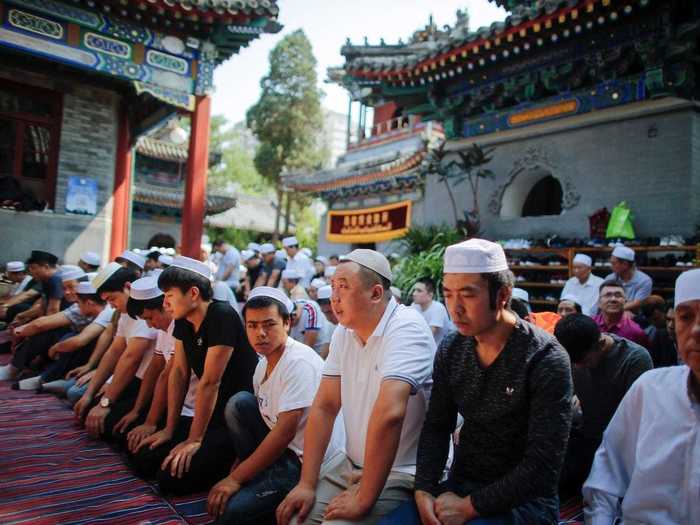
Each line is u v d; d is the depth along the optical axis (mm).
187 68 11117
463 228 11180
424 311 6770
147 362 4762
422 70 11359
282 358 3293
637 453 2391
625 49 9336
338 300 2766
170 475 3525
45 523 3100
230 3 10305
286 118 30859
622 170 9711
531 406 2234
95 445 4480
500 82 11109
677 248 8484
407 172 16266
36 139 11578
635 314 6309
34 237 11352
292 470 3242
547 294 10406
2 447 4348
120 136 12859
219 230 35062
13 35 9367
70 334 6676
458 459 2555
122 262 7656
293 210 38500
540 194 12359
